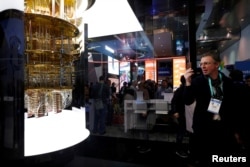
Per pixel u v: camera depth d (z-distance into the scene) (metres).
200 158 1.81
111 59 10.65
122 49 10.74
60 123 2.69
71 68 2.96
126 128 4.88
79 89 3.44
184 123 3.45
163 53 10.06
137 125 4.78
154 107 4.68
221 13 6.48
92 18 5.20
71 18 3.05
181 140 3.55
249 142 1.68
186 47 9.11
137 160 3.24
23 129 1.57
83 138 2.38
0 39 1.51
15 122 1.53
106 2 4.93
